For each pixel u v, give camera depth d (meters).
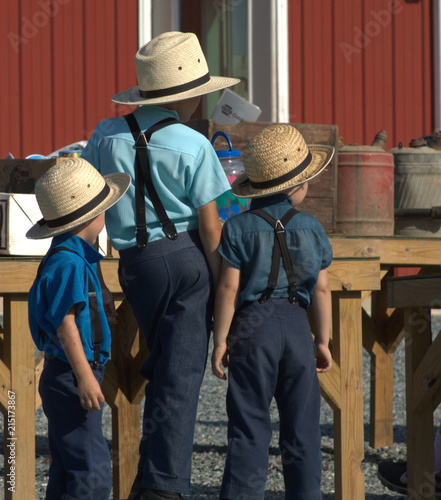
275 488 15.21
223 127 16.50
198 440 18.95
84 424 10.44
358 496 13.08
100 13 40.12
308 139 16.59
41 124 39.44
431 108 44.28
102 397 10.19
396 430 20.25
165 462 10.66
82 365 10.09
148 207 11.02
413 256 15.85
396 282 12.77
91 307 10.56
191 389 10.83
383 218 17.17
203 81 11.60
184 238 11.01
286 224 11.20
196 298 10.98
